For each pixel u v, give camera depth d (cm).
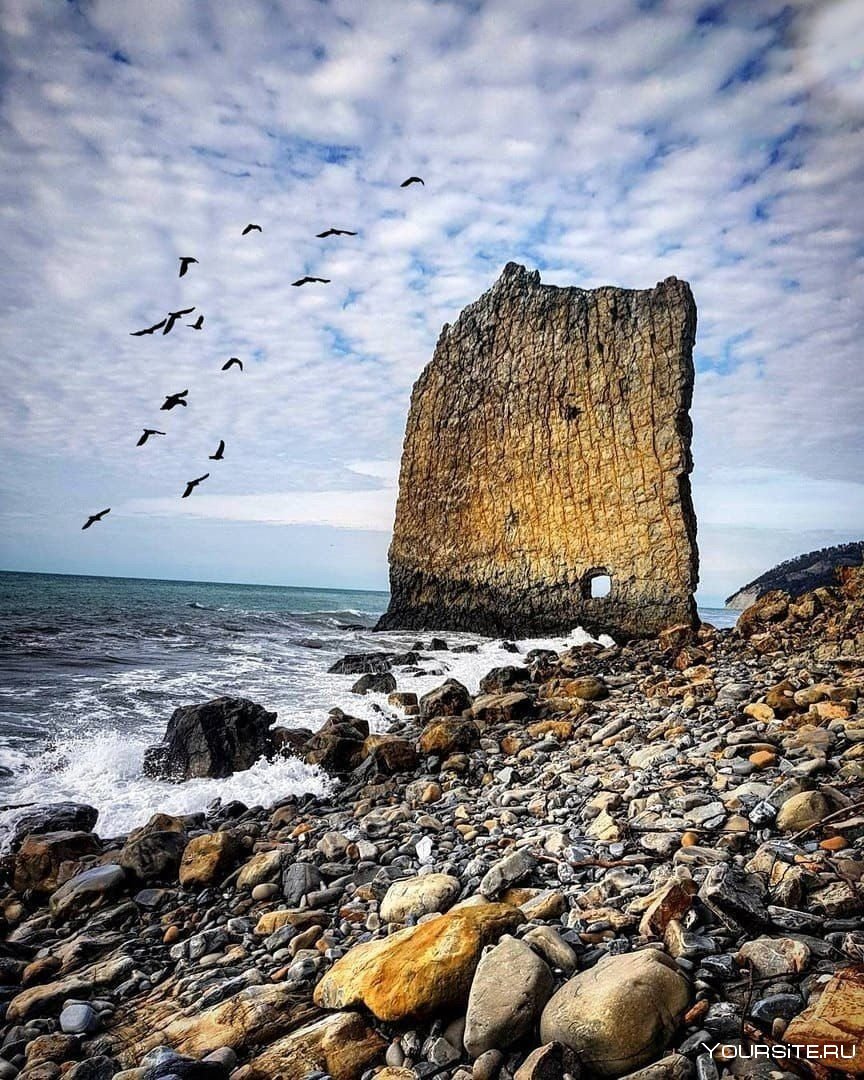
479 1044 342
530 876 545
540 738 1145
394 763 1066
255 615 4697
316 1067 370
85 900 671
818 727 821
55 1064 417
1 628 2703
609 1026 313
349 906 582
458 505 4134
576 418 3709
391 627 4369
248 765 1107
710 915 412
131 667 1995
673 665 1844
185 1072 362
